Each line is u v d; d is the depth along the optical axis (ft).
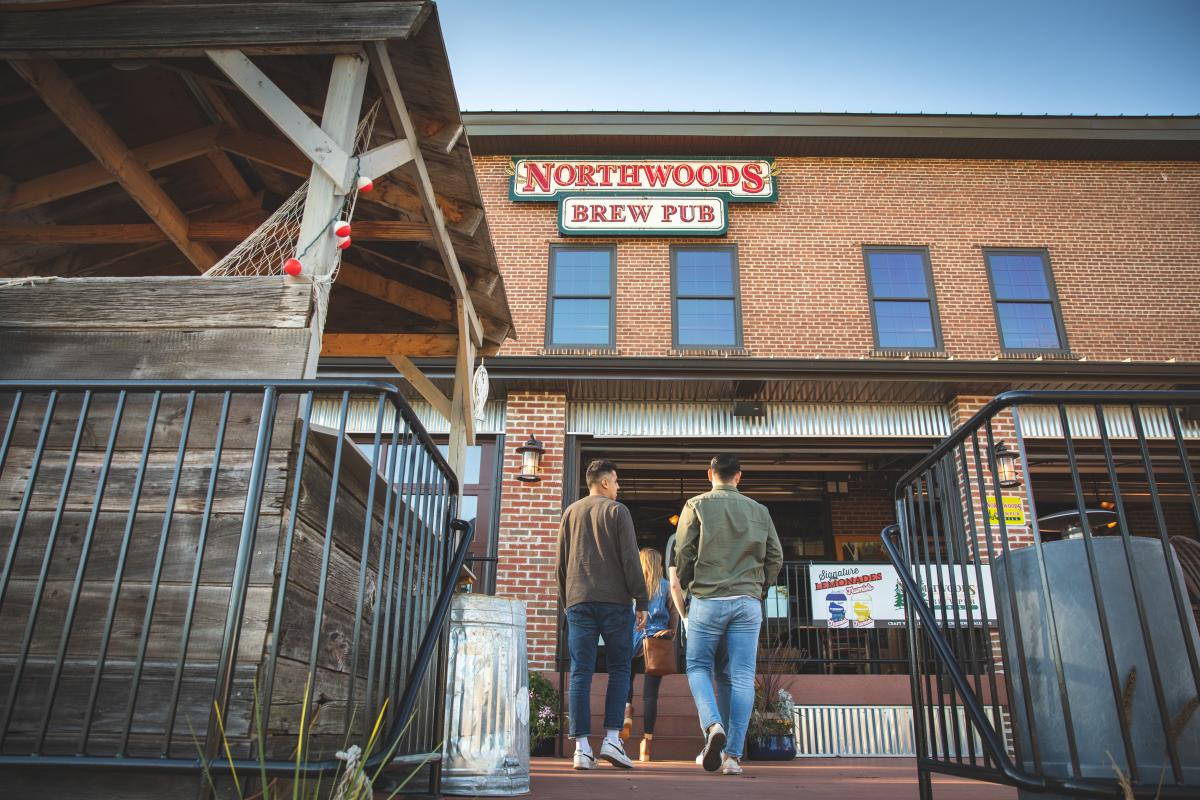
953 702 8.72
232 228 15.11
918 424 31.68
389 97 10.57
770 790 11.93
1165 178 36.27
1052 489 40.93
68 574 7.45
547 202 34.88
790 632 28.99
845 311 33.42
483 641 10.89
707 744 13.70
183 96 13.89
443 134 11.50
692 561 14.20
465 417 15.39
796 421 31.45
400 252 15.43
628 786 12.28
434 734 9.90
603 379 29.99
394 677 8.13
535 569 28.89
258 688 6.70
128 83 13.39
